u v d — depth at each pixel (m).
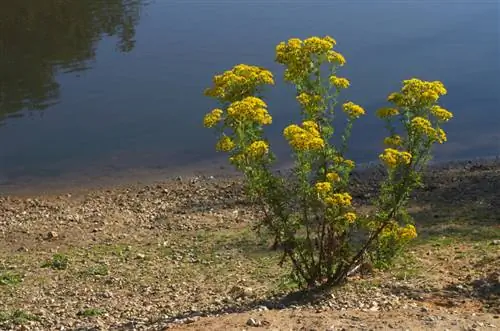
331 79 8.93
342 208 9.01
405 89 8.62
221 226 14.85
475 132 21.20
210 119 8.46
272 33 31.69
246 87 8.80
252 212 15.77
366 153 19.59
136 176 18.95
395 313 8.42
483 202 15.26
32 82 26.52
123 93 25.27
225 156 20.05
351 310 8.68
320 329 7.77
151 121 22.73
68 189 18.25
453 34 31.12
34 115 23.42
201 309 9.95
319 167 8.97
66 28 33.22
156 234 14.59
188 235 14.32
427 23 33.19
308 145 8.24
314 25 32.97
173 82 26.19
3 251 13.81
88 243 14.15
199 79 26.42
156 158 20.08
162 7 36.97
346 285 9.85
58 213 16.47
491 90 24.41
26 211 16.67
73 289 11.48
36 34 32.38
